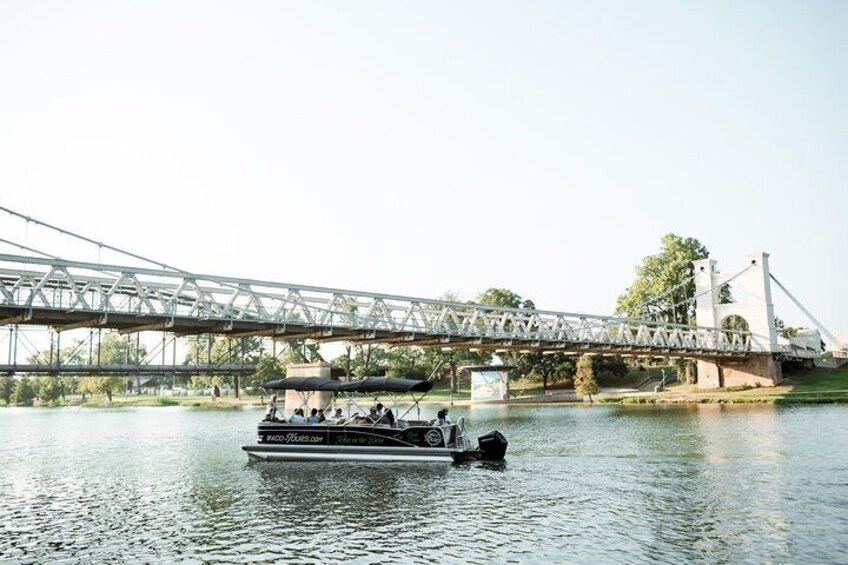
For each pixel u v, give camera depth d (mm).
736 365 92188
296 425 34000
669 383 104250
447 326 53938
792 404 67938
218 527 20594
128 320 38062
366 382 33969
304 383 35312
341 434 33281
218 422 68812
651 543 17781
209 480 29000
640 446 36594
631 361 118688
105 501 25062
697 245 108750
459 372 118250
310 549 17969
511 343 58500
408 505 22906
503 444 32406
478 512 21641
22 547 18984
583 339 63938
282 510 22641
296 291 45062
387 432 32719
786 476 26266
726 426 46375
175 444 45156
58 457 38812
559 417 61562
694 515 20547
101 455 39406
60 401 141875
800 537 18031
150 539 19453
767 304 90562
